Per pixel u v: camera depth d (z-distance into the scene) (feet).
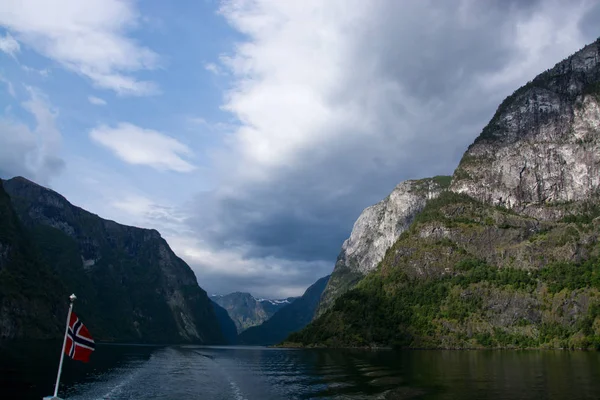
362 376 465.47
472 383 386.11
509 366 509.76
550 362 546.67
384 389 371.76
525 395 320.70
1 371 445.78
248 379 464.24
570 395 316.81
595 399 301.84
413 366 544.62
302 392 372.58
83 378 442.50
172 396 357.00
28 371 460.14
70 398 338.13
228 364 654.53
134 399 342.44
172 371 548.31
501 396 319.27
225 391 382.83
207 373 526.98
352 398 335.88
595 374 422.41
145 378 467.11
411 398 323.16
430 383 394.11
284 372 534.37
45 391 353.31
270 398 344.90
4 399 312.91
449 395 328.90
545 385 363.56
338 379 450.71
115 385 406.62
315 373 516.32
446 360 615.98
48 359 606.96
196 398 347.15
